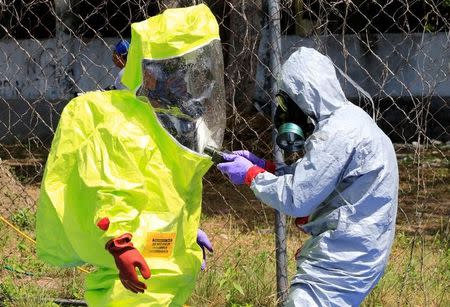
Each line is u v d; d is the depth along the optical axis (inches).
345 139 301.7
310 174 299.6
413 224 677.9
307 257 316.2
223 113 319.3
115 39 989.8
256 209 736.3
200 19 304.7
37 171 754.8
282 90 317.7
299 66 310.5
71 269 487.2
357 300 314.0
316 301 309.6
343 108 309.6
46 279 487.5
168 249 303.7
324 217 313.0
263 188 307.3
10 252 532.4
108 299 303.1
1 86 1029.8
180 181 308.8
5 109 1030.4
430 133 1042.1
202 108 306.7
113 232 286.0
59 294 460.4
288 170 337.4
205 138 310.8
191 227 317.4
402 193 799.1
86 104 309.1
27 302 438.0
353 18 998.4
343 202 309.4
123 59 520.1
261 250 551.5
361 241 307.6
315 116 309.6
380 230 310.2
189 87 303.0
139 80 306.0
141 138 299.7
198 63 303.0
